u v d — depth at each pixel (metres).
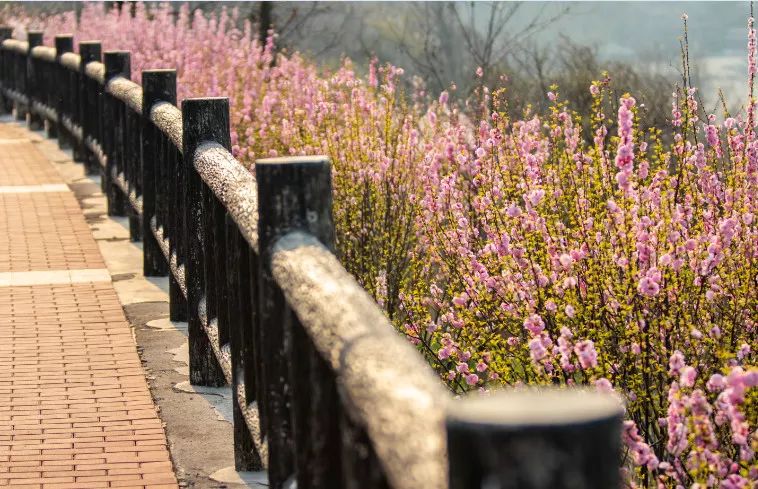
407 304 7.53
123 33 20.12
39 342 8.05
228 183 5.40
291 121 11.55
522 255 5.88
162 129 8.64
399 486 1.99
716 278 5.42
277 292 3.81
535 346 4.64
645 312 5.25
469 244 7.02
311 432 3.39
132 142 10.94
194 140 7.06
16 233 11.66
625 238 5.37
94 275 10.05
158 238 9.16
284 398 3.82
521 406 1.55
